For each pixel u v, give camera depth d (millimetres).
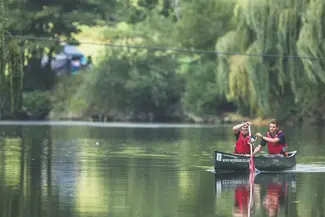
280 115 188000
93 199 64938
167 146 126625
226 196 67062
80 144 131250
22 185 73188
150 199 65062
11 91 94688
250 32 173750
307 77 166750
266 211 59625
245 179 79500
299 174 84812
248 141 87938
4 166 90438
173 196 66938
